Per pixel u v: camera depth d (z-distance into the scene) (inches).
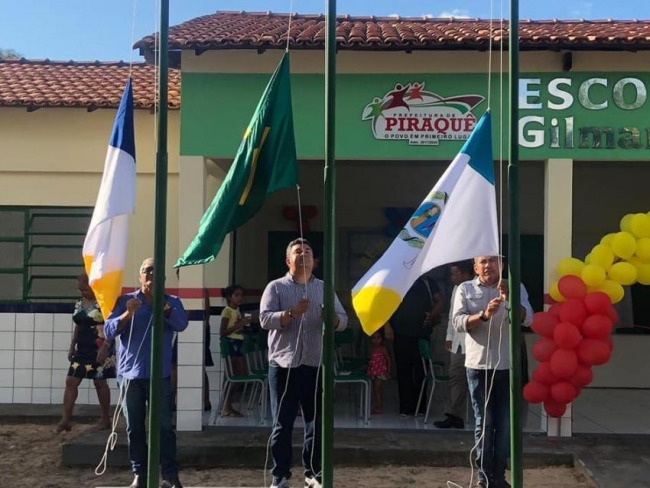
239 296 330.6
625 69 295.9
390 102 300.0
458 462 272.8
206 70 302.2
